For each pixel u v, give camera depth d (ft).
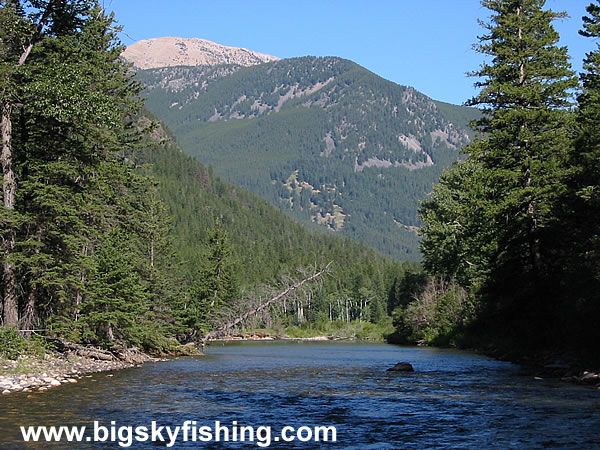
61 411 53.16
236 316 182.91
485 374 89.35
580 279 105.60
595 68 139.54
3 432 44.70
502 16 131.54
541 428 47.16
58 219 93.76
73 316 102.17
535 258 120.88
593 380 74.95
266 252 570.46
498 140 127.44
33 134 97.81
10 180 88.58
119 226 128.16
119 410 54.49
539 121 123.65
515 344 130.82
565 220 114.01
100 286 104.27
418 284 266.57
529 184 123.03
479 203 132.46
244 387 73.05
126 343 116.67
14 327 88.12
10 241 88.53
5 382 67.26
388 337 272.92
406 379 82.94
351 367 104.83
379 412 54.70
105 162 122.01
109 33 134.41
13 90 85.51
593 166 108.47
